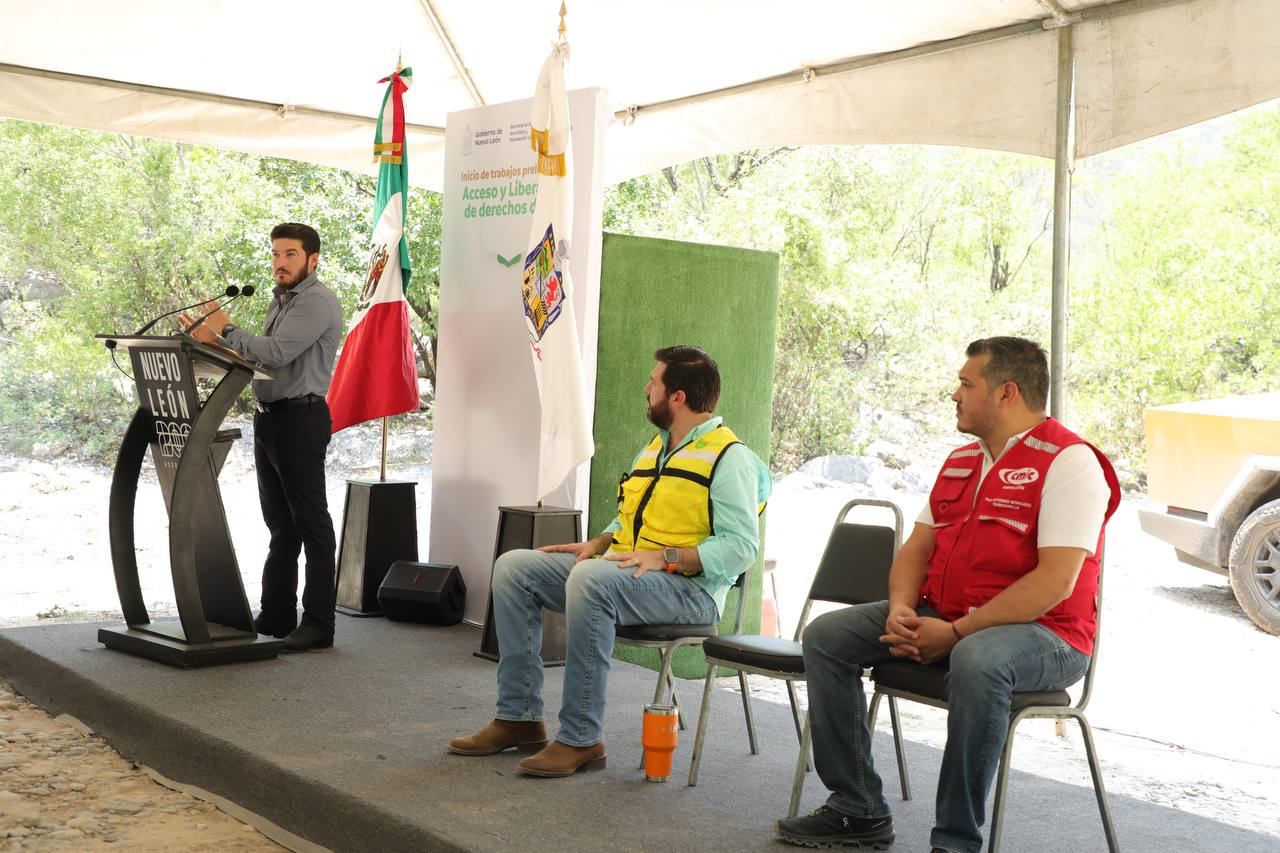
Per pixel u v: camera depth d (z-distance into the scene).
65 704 4.18
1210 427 6.19
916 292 16.05
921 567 3.05
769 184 16.42
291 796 3.16
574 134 4.91
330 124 6.48
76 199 13.16
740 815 3.05
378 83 6.14
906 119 5.10
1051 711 2.71
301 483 4.63
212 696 3.94
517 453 5.18
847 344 16.09
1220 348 10.73
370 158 6.63
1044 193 15.81
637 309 5.10
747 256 5.37
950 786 2.61
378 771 3.23
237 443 13.48
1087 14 4.42
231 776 3.38
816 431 15.88
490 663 4.67
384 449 5.73
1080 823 3.19
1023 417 2.91
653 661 5.19
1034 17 4.56
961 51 4.87
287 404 4.59
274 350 4.44
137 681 4.09
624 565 3.30
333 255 13.52
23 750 3.76
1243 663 6.46
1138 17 4.26
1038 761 4.34
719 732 3.95
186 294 13.68
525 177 5.12
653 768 3.30
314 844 3.05
